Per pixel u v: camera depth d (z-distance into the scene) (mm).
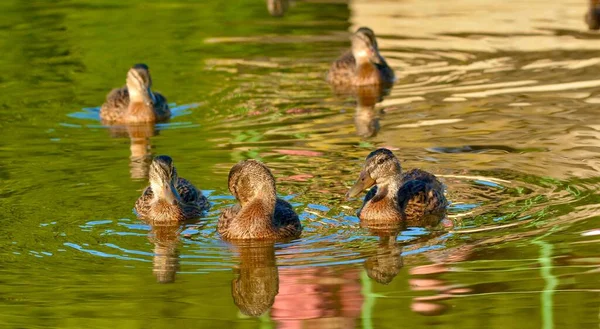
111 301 11930
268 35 27203
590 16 26969
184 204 15055
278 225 14094
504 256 12961
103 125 20312
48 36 26984
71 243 13828
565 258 12789
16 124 20328
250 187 14062
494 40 25906
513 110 19812
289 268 12898
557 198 14977
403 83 22641
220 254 13500
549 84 21578
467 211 14734
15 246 13688
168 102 21750
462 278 12344
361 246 13641
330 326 11148
